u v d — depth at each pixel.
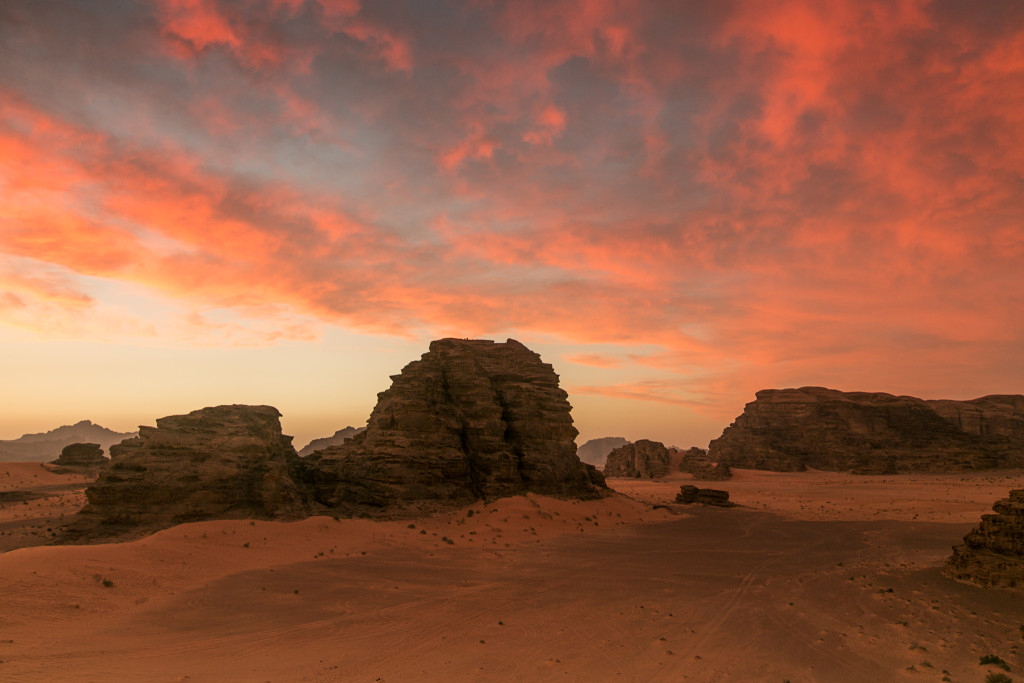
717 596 39.19
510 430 84.38
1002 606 34.94
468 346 86.44
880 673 25.14
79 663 23.97
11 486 110.12
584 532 66.12
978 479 159.88
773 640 29.92
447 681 23.92
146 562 40.31
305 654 27.14
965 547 43.94
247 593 37.66
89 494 55.50
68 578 34.81
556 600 37.81
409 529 60.25
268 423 67.56
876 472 188.62
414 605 36.19
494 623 32.75
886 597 38.00
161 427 60.97
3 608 29.42
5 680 21.20
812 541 63.44
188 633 29.75
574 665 26.14
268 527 53.03
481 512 68.12
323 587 39.81
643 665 26.19
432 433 73.75
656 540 62.84
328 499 69.19
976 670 25.23
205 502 56.53
